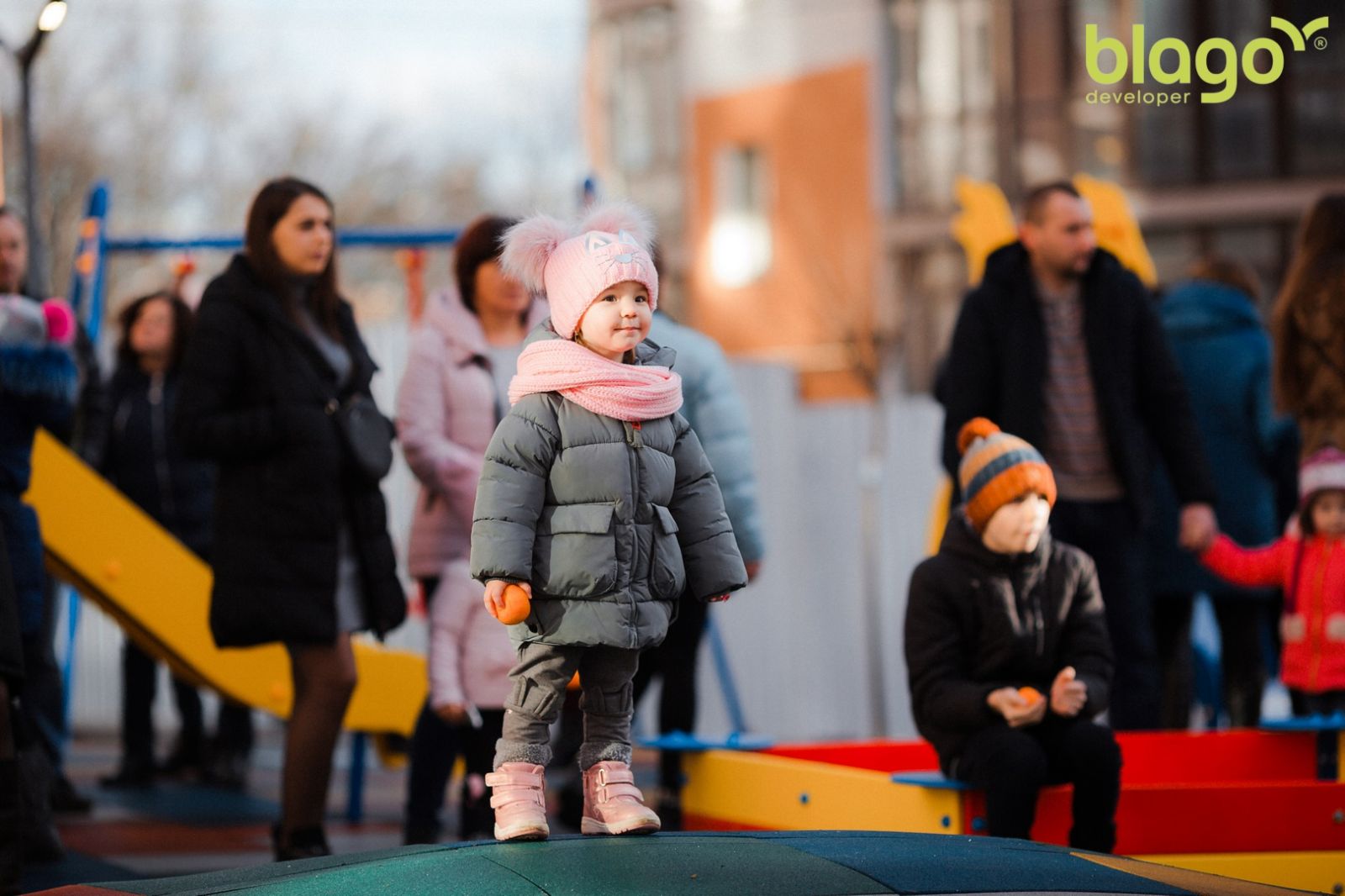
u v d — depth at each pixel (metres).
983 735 10.07
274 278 11.68
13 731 10.69
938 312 51.62
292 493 11.29
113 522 15.20
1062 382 13.38
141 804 17.23
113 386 18.52
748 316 55.09
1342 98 47.88
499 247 12.65
